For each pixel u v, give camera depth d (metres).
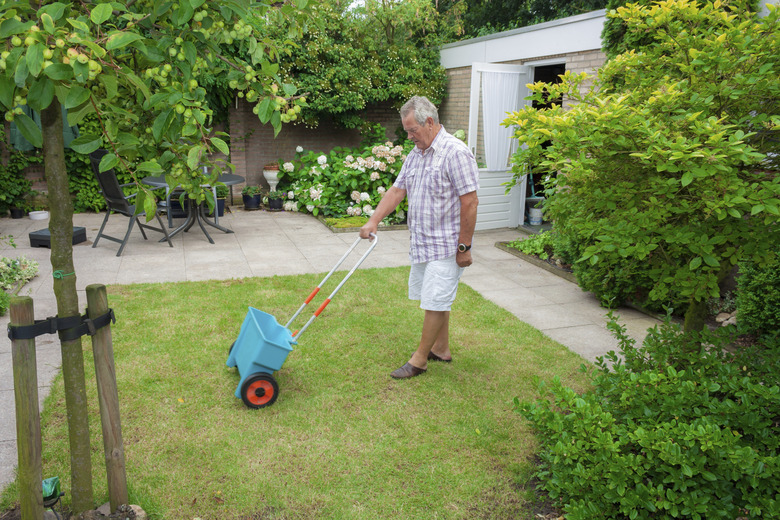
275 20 1.87
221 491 2.46
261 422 3.02
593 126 2.21
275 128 1.78
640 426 2.28
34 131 1.38
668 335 3.06
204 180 1.97
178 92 1.55
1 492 2.38
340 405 3.22
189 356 3.77
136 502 2.36
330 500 2.43
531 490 2.53
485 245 7.57
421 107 3.27
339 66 9.61
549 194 2.95
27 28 1.23
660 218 2.34
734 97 2.34
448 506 2.42
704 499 2.01
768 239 2.35
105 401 2.06
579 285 5.39
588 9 15.77
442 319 3.57
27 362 1.81
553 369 3.75
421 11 10.58
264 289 5.25
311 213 9.35
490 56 8.89
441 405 3.25
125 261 6.17
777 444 2.21
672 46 2.87
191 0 1.38
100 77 1.30
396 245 7.29
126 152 1.70
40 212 8.66
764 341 2.91
